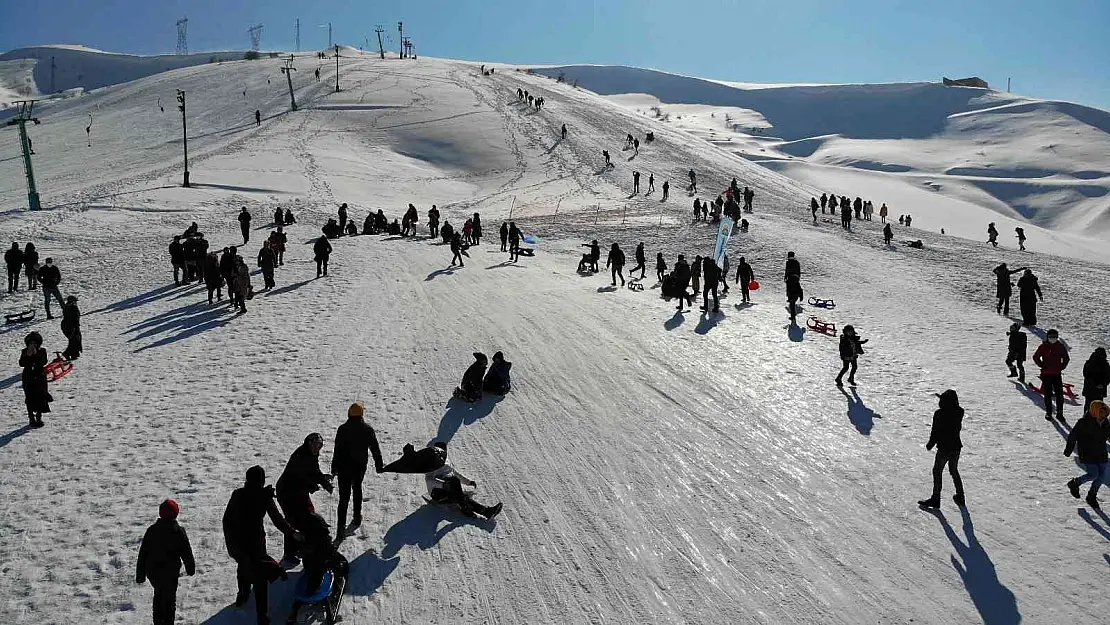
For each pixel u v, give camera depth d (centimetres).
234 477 1034
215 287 2086
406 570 827
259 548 724
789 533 910
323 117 7319
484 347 1644
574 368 1514
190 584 799
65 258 2752
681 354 1638
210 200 3953
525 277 2486
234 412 1274
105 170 5644
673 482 1035
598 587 800
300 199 4250
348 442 878
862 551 874
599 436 1180
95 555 850
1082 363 1688
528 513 949
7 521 923
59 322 1994
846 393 1412
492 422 1228
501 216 4172
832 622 747
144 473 1052
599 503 974
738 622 745
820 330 1889
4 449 1141
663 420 1252
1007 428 1246
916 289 2503
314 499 993
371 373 1470
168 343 1709
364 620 743
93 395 1373
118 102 9488
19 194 4659
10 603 766
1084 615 759
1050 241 9112
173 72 11400
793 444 1171
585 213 4103
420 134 6725
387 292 2186
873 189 12950
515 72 11194
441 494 937
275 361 1556
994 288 2527
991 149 18862
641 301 2172
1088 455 959
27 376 1230
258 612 721
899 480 1055
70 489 1008
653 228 3506
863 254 3061
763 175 6750
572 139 6631
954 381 1504
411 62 11506
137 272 2547
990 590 801
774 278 2653
